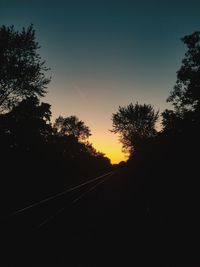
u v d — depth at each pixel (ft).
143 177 86.69
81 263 25.27
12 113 104.94
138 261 25.35
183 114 147.64
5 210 54.65
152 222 36.65
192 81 152.66
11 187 84.53
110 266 24.47
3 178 96.63
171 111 148.36
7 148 114.73
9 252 28.78
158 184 62.03
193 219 34.91
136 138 220.02
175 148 84.33
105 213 47.09
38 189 87.86
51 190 89.25
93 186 101.96
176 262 24.99
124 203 54.39
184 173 63.52
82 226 38.65
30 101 104.32
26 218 46.16
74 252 28.14
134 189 71.72
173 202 43.32
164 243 29.12
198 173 61.57
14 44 96.68
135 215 42.88
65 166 174.29
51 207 56.90
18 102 100.58
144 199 52.13
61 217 45.21
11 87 97.40
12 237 34.58
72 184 117.50
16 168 113.29
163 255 26.50
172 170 69.77
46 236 34.12
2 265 25.12
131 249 28.30
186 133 89.86
